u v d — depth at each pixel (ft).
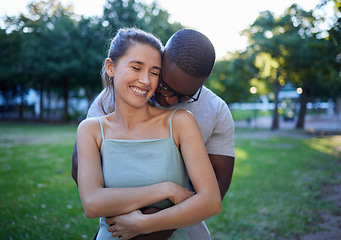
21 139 44.39
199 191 3.95
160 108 4.75
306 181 21.43
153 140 4.23
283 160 29.53
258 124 94.07
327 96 84.64
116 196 3.87
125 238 3.88
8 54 77.71
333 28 17.40
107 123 4.48
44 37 73.20
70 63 75.87
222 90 86.33
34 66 77.71
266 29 62.44
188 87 4.17
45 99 132.05
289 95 113.60
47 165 25.50
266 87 80.84
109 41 5.07
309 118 116.06
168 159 4.20
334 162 28.58
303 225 14.01
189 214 3.79
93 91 88.79
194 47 3.93
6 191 18.28
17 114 109.50
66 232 13.00
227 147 5.17
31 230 13.01
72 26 76.43
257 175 23.21
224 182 5.09
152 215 3.77
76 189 19.01
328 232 13.28
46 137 47.44
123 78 4.12
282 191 19.12
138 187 3.97
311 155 32.55
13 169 23.88
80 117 89.51
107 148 4.29
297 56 57.88
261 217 14.99
